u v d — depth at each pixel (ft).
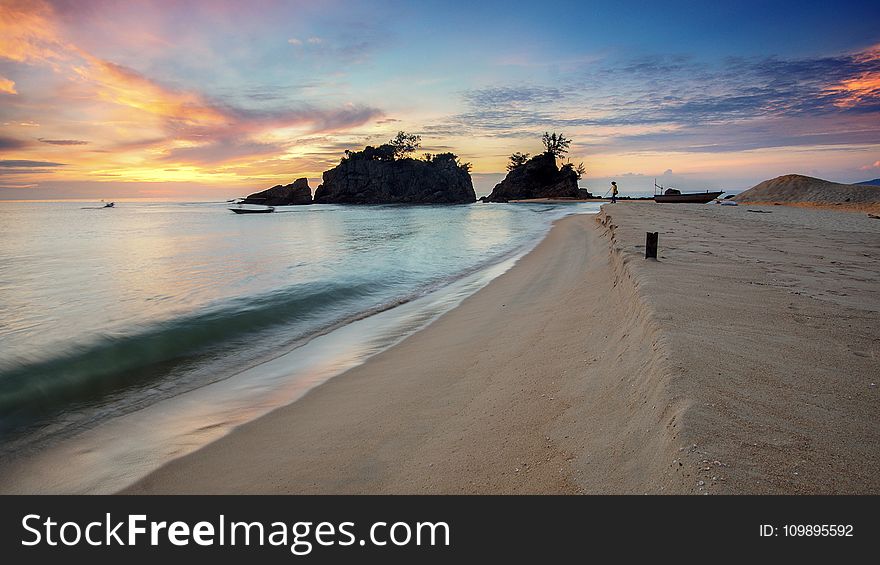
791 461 9.00
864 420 10.42
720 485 8.41
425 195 511.81
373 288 45.11
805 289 22.57
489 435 13.93
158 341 29.50
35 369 24.67
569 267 45.16
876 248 38.91
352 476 13.08
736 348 14.43
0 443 17.42
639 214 92.79
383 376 21.59
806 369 13.00
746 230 55.93
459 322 30.14
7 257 78.74
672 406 11.13
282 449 15.37
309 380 22.31
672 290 21.68
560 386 16.33
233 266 64.44
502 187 478.59
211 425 18.07
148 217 256.73
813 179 142.00
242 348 28.35
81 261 72.79
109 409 20.13
